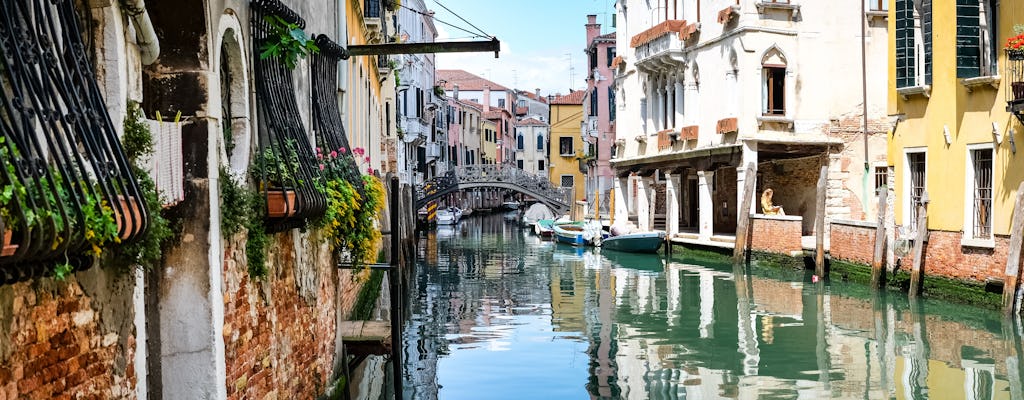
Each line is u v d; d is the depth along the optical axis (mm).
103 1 4156
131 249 4098
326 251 8219
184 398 5031
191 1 5066
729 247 23734
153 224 4191
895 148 17078
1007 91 13914
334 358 8531
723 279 20312
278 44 6457
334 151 8164
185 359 5039
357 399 9633
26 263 3068
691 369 11148
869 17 23641
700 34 25297
